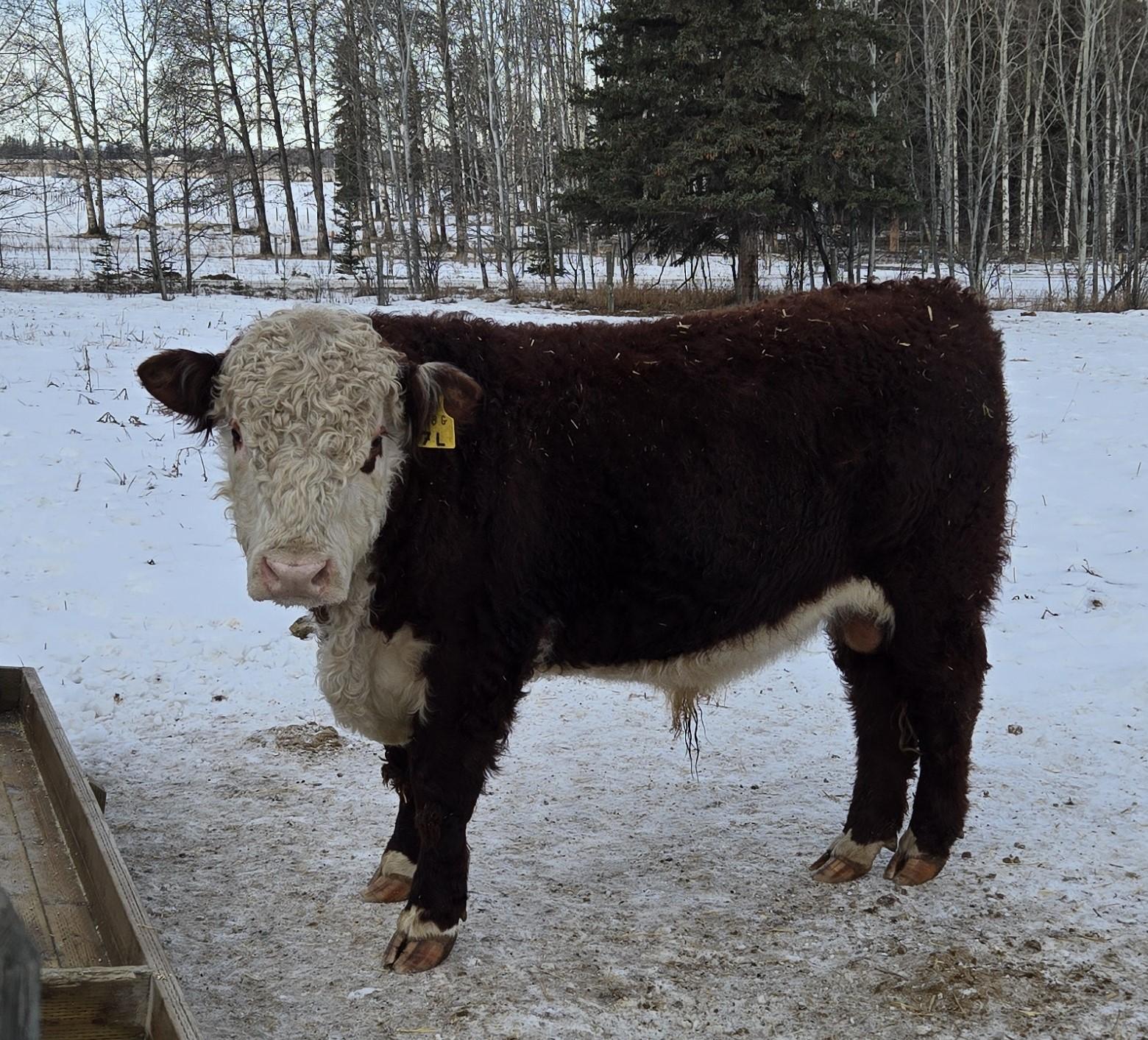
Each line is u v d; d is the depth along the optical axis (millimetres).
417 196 42125
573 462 3920
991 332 4625
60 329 18859
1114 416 13188
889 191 28453
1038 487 10484
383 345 3633
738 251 30406
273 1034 3520
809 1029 3555
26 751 4629
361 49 39938
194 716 6113
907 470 4281
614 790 5324
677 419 4035
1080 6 40312
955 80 35312
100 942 3225
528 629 3928
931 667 4418
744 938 4086
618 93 29125
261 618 7441
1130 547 8672
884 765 4598
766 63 27797
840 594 4402
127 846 4727
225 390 3533
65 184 53750
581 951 4000
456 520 3727
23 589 7691
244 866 4590
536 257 35875
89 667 6574
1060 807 5012
